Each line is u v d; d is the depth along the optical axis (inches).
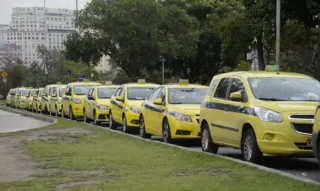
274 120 384.8
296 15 925.2
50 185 325.1
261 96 419.2
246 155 416.5
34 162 426.9
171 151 476.7
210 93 502.9
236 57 1258.6
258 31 1014.4
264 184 303.7
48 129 753.0
